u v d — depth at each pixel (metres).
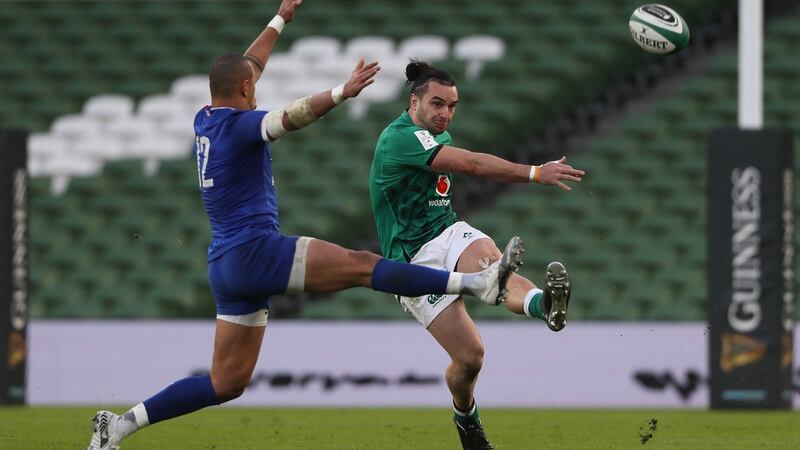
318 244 21.03
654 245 61.97
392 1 79.12
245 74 21.89
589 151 69.00
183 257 64.12
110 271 64.25
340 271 20.89
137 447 29.67
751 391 44.06
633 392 48.72
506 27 75.88
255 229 21.16
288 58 75.00
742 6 46.25
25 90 76.75
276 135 20.84
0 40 80.38
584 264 61.38
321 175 67.69
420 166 23.94
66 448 29.14
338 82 73.19
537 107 70.88
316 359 50.56
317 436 33.06
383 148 24.75
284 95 72.75
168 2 81.62
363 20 78.12
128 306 61.75
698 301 58.06
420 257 25.33
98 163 72.06
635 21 26.06
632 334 48.84
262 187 21.47
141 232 66.50
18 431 34.56
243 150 21.03
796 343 48.03
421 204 25.06
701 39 74.56
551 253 62.19
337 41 76.12
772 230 44.03
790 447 29.45
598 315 57.78
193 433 34.06
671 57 73.81
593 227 63.72
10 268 46.81
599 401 48.94
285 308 62.47
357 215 65.94
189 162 70.31
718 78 71.69
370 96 72.19
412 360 49.88
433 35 76.31
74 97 76.12
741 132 44.28
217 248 21.41
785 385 44.34
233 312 21.62
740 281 44.19
